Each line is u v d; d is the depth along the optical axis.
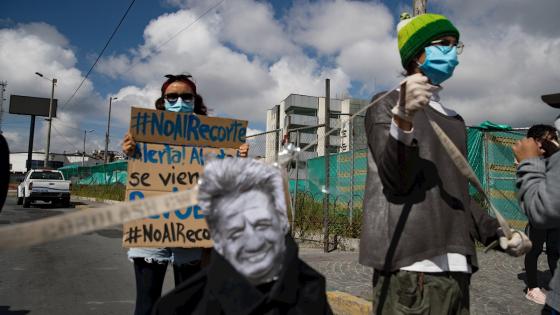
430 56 1.84
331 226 9.19
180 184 2.92
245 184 1.22
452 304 1.75
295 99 54.50
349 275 5.94
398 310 1.75
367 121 1.93
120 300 4.96
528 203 1.76
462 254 1.76
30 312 4.46
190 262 2.84
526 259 4.69
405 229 1.75
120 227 12.10
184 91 3.15
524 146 1.88
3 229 0.82
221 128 3.07
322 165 10.62
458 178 1.86
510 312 4.18
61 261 7.25
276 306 1.21
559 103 1.99
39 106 47.66
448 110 2.04
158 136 2.94
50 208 19.45
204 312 1.19
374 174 1.94
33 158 78.44
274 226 1.23
